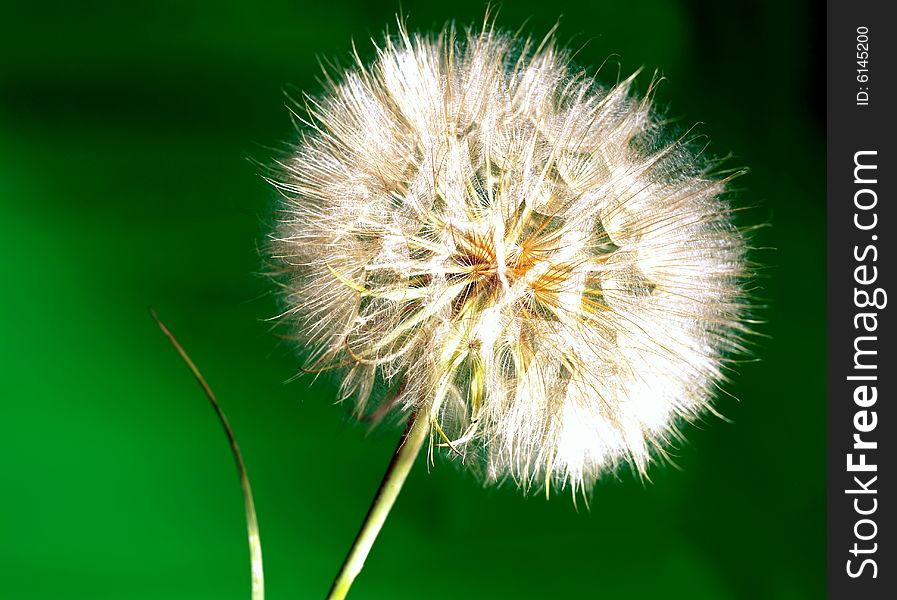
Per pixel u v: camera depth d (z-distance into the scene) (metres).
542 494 0.50
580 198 0.39
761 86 0.55
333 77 0.51
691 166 0.41
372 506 0.38
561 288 0.39
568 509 0.50
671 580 0.50
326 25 0.51
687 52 0.54
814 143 0.56
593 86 0.40
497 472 0.39
